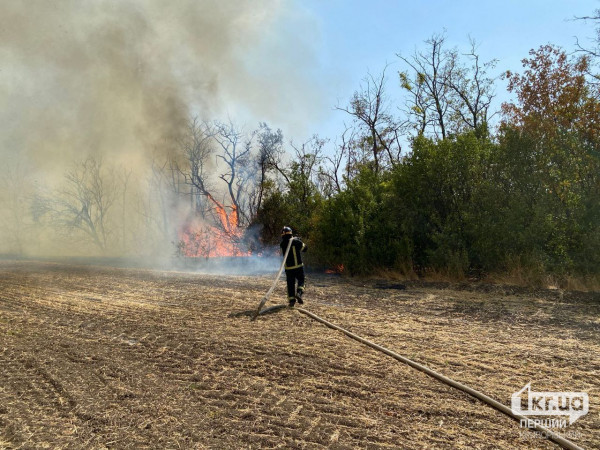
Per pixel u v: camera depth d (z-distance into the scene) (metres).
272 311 8.15
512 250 11.06
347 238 14.23
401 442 3.35
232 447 3.31
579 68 12.68
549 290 9.45
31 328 7.19
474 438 3.41
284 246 8.65
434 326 6.93
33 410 4.05
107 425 3.71
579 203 10.66
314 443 3.35
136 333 6.74
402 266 12.66
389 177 15.77
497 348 5.69
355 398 4.18
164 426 3.68
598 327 6.61
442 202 12.81
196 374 4.89
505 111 14.55
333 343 5.97
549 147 11.34
